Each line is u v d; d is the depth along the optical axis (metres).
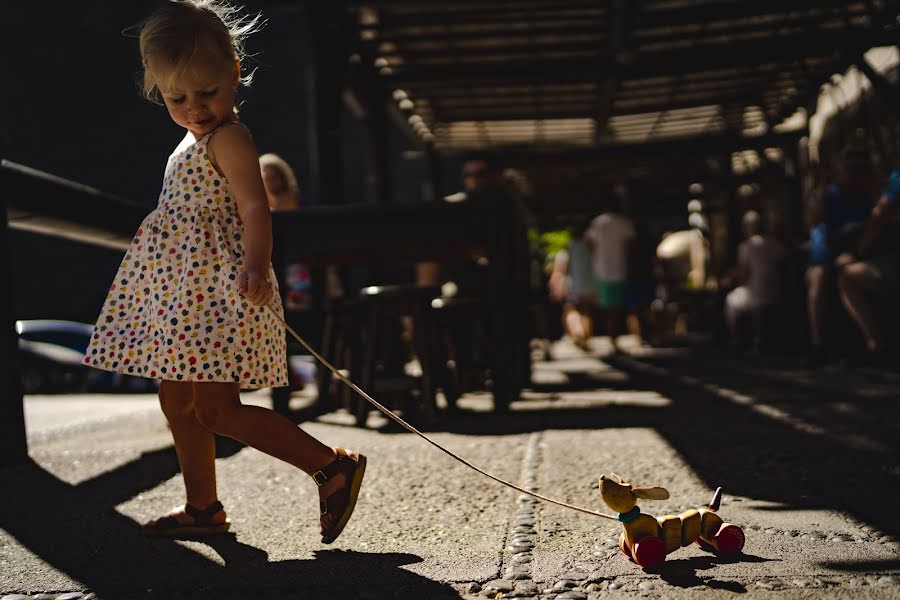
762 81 9.20
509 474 3.20
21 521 2.76
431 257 5.91
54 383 10.66
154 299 2.38
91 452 4.10
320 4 6.27
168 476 3.47
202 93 2.32
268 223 2.33
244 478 3.33
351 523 2.61
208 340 2.31
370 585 2.02
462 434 4.20
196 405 2.37
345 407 5.59
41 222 3.98
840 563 2.05
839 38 7.22
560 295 14.70
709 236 16.03
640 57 7.59
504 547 2.29
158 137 23.92
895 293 6.52
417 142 11.12
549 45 7.52
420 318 4.79
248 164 2.35
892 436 3.71
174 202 2.40
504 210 5.10
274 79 25.22
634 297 12.07
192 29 2.28
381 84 8.15
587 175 13.88
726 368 7.71
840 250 6.91
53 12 23.06
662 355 10.20
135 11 23.84
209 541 2.48
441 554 2.25
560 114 9.95
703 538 2.15
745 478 3.00
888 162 8.03
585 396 5.81
